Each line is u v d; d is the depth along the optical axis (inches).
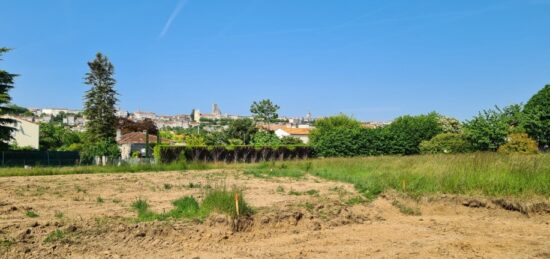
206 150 1780.3
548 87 2073.1
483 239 401.7
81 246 344.5
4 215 451.8
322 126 3267.7
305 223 442.9
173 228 390.6
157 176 974.4
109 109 2869.1
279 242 386.3
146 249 349.4
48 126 3024.1
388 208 547.8
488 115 1701.5
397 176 689.6
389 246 375.2
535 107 1973.4
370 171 898.1
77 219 423.2
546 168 621.6
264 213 445.7
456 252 356.8
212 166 1305.4
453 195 570.9
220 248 360.8
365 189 651.5
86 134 2876.5
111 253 335.6
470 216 516.1
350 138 2229.3
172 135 3661.4
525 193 552.7
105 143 2235.5
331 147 2226.9
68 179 888.9
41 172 1055.6
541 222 480.4
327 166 1123.9
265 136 2632.9
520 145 1550.2
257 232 410.6
